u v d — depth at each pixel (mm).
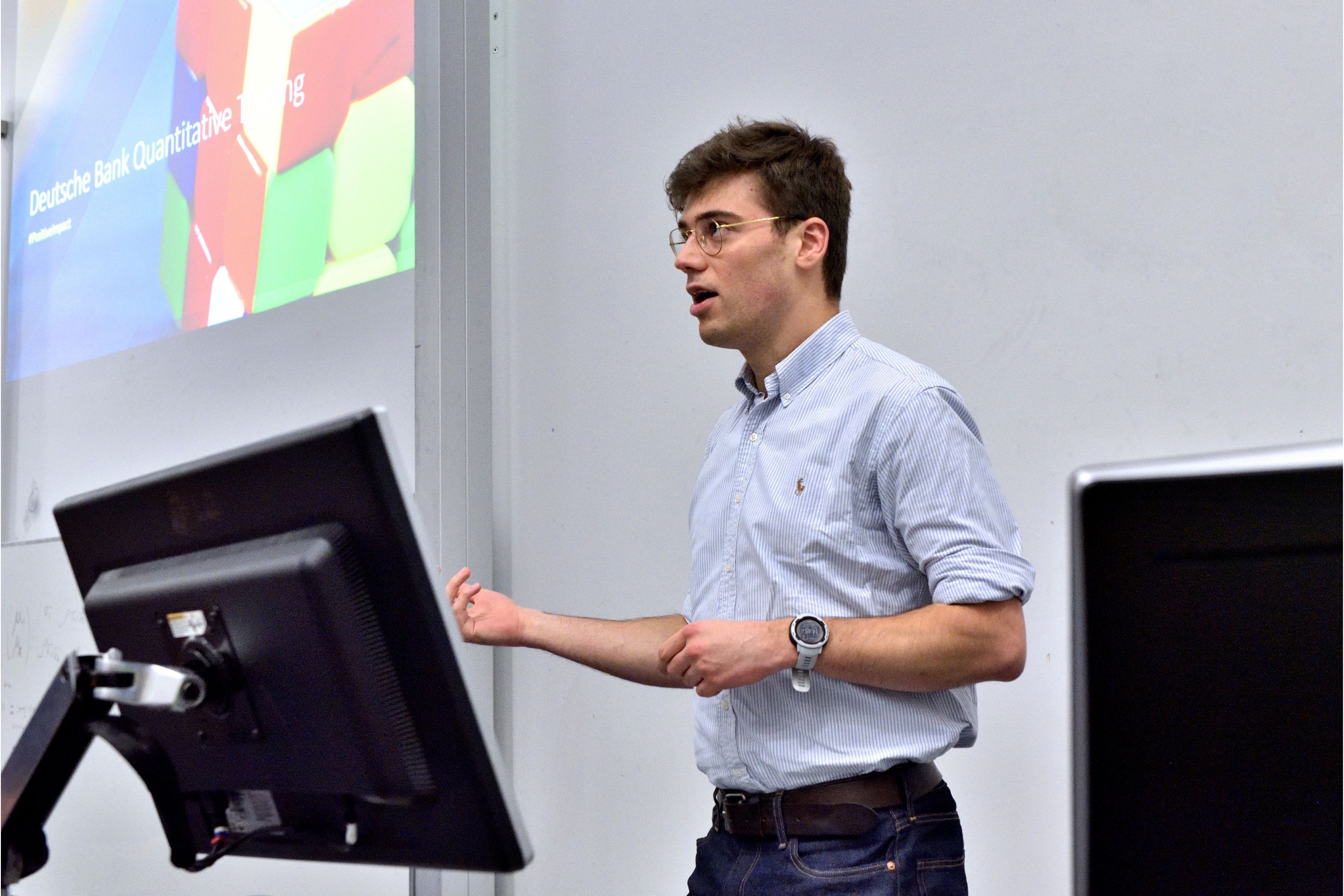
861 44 2115
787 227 1519
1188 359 1702
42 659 3414
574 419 2545
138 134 3398
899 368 1427
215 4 3189
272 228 2943
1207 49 1708
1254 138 1655
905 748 1347
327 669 804
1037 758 1828
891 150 2061
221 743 897
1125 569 489
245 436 2957
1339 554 441
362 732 803
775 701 1402
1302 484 451
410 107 2623
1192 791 469
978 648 1265
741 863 1396
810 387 1487
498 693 2641
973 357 1935
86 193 3566
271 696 850
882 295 2053
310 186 2850
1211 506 470
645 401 2418
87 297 3516
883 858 1320
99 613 967
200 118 3195
